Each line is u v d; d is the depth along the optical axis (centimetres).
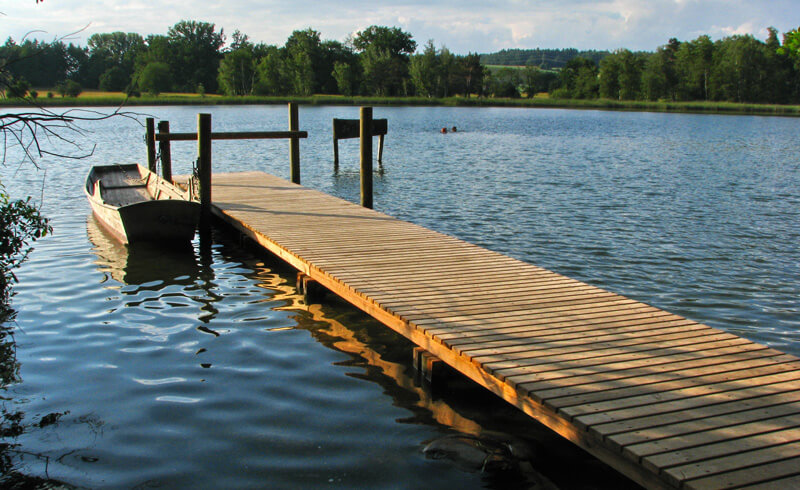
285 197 1323
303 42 10506
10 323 740
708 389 448
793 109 7294
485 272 768
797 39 8506
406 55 11369
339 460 461
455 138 3734
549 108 8744
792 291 894
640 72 9519
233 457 463
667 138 3819
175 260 1042
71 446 477
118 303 819
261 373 613
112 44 10975
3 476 436
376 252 865
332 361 644
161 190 1340
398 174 2167
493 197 1686
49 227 891
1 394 562
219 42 11562
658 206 1561
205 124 1188
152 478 436
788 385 454
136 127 4803
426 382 590
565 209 1516
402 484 431
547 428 516
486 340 545
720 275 971
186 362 636
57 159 2594
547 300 659
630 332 565
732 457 359
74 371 612
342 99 9081
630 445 372
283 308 807
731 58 8619
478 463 457
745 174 2188
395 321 617
